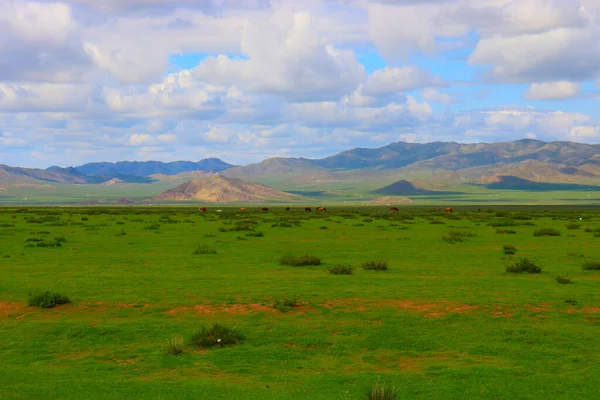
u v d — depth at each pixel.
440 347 18.02
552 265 35.41
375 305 22.30
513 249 44.06
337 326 19.83
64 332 19.34
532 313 21.23
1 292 25.09
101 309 22.23
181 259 38.19
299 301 22.83
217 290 25.27
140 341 18.66
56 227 71.12
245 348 17.95
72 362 16.83
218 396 13.52
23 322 20.69
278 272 31.75
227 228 68.38
